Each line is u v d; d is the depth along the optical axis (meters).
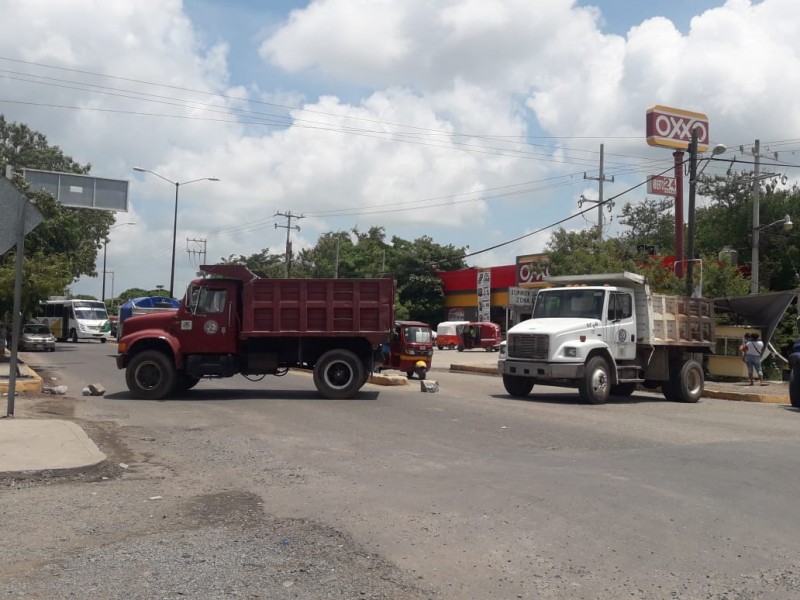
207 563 5.28
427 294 60.94
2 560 5.34
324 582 4.91
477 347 49.53
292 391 18.17
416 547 5.63
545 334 16.45
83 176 36.28
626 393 19.84
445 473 8.30
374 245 73.25
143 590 4.76
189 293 16.27
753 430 12.48
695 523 6.33
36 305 29.47
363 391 18.28
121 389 18.38
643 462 9.09
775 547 5.73
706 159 25.00
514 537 5.88
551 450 10.02
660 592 4.79
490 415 13.78
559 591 4.78
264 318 16.19
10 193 11.60
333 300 16.25
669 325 18.39
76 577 4.99
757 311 24.61
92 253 49.72
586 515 6.52
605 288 17.14
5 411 12.98
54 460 8.42
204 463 8.91
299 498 7.15
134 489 7.56
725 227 43.34
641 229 54.22
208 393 17.48
